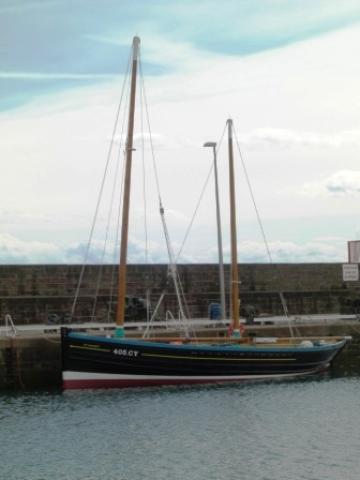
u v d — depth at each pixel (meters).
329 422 25.61
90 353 31.28
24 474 20.84
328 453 22.25
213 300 44.38
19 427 25.36
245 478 20.25
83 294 42.94
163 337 36.88
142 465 21.38
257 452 22.39
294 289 47.69
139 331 37.03
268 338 35.59
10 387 33.09
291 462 21.47
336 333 40.22
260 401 28.91
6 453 22.59
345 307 47.25
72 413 27.23
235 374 33.25
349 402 28.64
